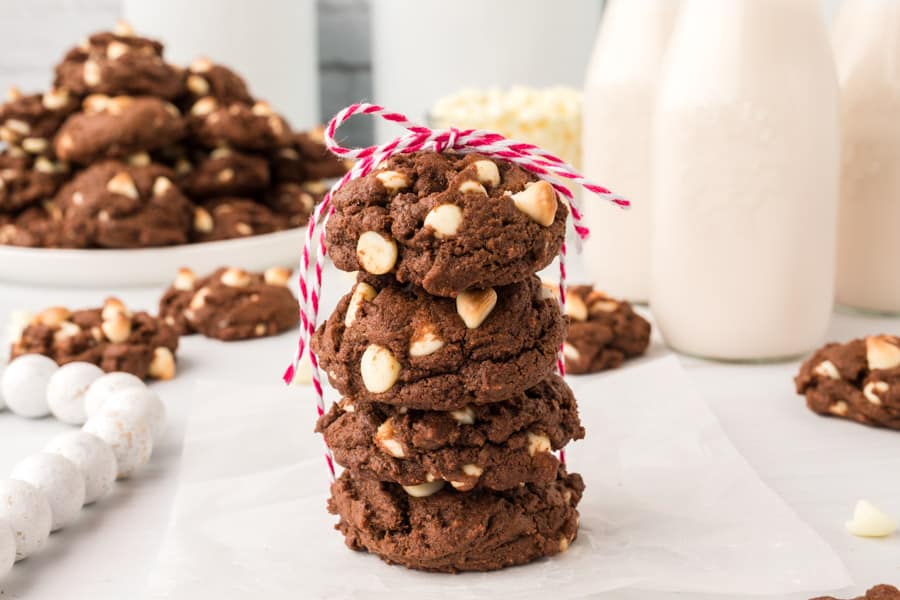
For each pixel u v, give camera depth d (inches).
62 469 15.1
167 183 25.0
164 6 35.1
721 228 19.4
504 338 13.5
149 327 20.5
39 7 44.1
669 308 20.3
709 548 14.1
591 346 19.8
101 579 14.1
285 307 22.6
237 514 15.2
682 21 19.8
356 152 14.1
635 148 22.4
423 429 13.7
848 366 17.6
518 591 13.5
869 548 14.4
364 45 42.5
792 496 15.6
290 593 13.5
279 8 36.2
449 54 35.9
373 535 14.1
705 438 16.8
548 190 13.5
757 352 19.9
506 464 13.9
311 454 16.7
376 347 13.6
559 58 36.0
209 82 26.9
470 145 14.0
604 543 14.4
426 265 13.3
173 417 18.5
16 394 18.5
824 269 19.7
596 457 16.5
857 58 21.2
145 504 15.9
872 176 21.4
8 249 24.7
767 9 19.0
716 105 19.1
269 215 26.6
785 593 13.3
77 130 24.9
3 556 13.8
